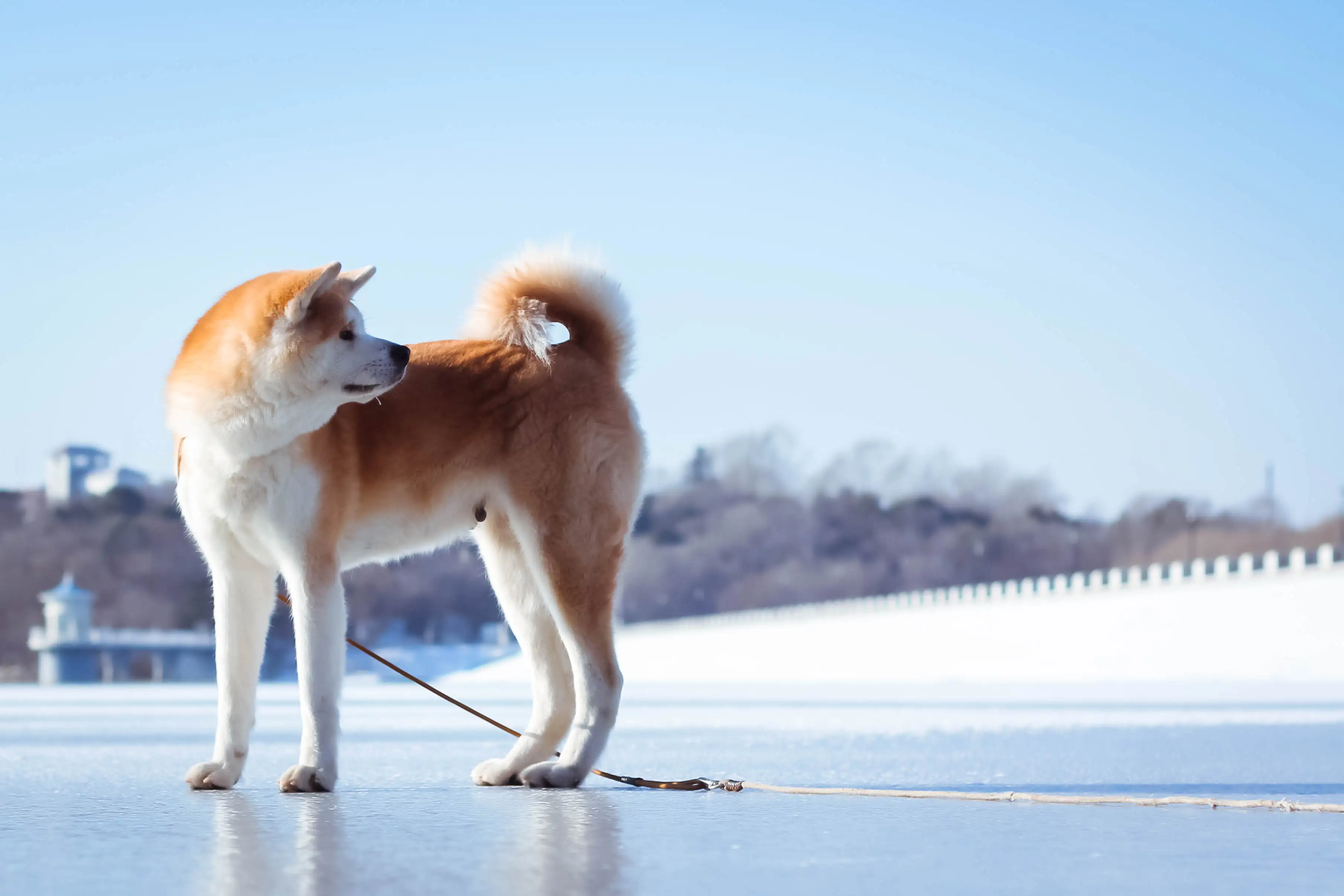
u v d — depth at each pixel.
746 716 14.03
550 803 5.17
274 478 5.48
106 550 105.44
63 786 5.96
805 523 131.25
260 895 3.15
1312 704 16.05
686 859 3.70
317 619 5.52
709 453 139.00
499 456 6.07
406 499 5.96
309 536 5.53
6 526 107.25
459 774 6.75
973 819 4.66
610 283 6.45
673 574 127.12
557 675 6.36
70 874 3.46
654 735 10.41
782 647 53.12
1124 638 33.97
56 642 83.00
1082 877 3.42
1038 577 127.56
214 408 5.38
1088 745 8.88
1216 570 35.62
